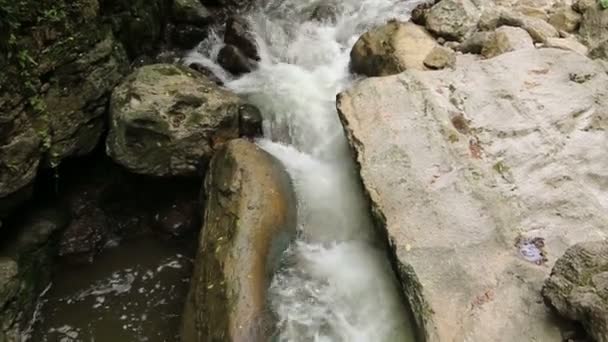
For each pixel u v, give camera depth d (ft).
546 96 17.95
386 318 14.85
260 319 14.21
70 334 16.39
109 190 19.12
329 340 14.64
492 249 14.56
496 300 13.60
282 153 19.47
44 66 16.28
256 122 19.72
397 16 24.58
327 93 21.20
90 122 18.33
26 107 15.87
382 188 16.19
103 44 18.49
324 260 16.47
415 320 13.74
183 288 17.60
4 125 15.12
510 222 15.01
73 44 17.12
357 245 16.80
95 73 18.12
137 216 19.22
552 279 13.02
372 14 24.80
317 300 15.42
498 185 15.80
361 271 16.03
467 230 14.93
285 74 22.15
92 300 17.25
